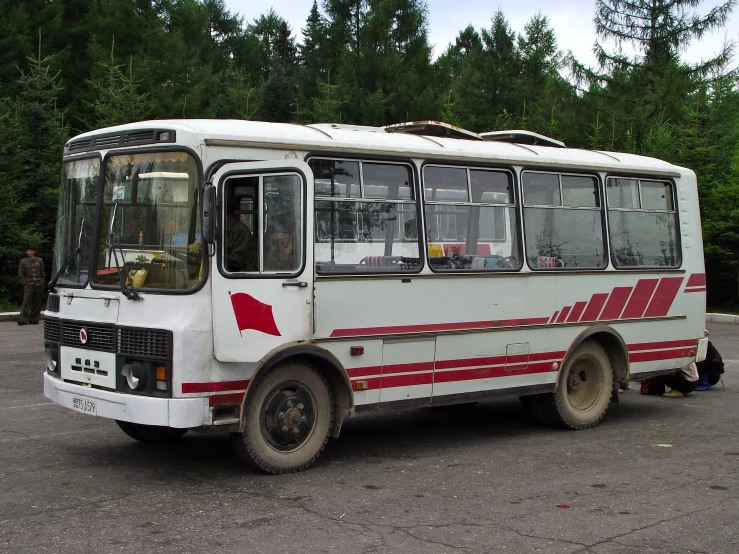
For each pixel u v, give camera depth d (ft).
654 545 18.53
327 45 119.96
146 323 22.39
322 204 24.88
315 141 24.77
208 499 21.47
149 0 124.36
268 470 23.88
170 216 22.82
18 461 25.12
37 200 73.72
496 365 29.17
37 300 64.34
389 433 30.76
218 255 22.36
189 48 134.10
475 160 28.84
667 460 26.71
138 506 20.75
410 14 114.21
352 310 25.23
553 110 111.34
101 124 76.79
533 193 30.71
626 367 33.17
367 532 19.04
